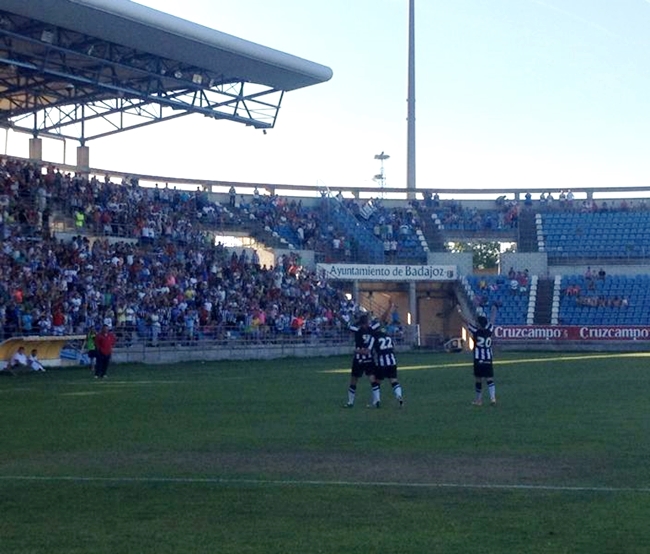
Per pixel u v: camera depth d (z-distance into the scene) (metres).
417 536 9.47
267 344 50.47
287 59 44.78
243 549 9.00
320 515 10.41
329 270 61.22
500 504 10.93
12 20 38.47
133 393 26.83
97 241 47.94
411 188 70.31
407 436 16.58
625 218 67.94
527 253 65.50
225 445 15.66
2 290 40.03
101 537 9.48
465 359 46.53
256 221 62.44
